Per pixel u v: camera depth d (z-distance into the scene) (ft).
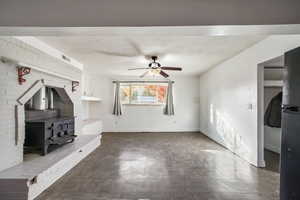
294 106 7.09
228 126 16.71
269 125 15.17
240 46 12.42
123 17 6.17
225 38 10.77
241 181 10.02
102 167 12.15
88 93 25.49
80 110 17.76
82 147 13.51
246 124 13.55
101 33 6.80
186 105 26.71
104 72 23.43
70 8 6.15
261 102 12.09
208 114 22.62
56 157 10.80
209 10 6.09
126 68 20.47
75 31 6.57
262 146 12.21
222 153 15.55
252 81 12.59
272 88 16.90
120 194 8.61
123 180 10.14
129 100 26.68
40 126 11.05
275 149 16.20
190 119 26.73
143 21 6.16
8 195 7.77
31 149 12.27
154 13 6.16
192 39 10.87
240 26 6.10
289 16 5.96
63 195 8.52
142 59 16.06
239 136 14.61
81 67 17.80
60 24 6.15
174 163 12.98
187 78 26.63
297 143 6.86
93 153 15.46
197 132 26.03
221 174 10.99
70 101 16.01
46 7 6.14
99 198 8.26
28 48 10.08
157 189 9.11
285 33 6.79
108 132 26.09
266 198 8.30
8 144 8.95
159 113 26.63
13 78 9.20
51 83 12.75
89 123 20.38
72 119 14.73
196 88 26.68
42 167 9.16
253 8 6.03
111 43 11.57
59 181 9.99
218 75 19.02
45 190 8.96
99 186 9.42
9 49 8.84
